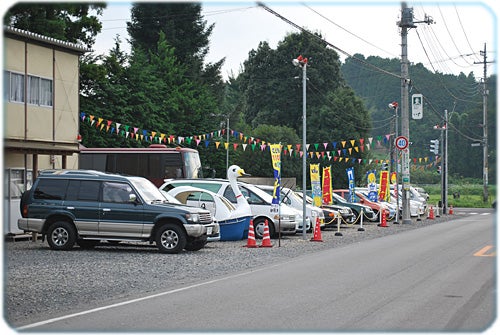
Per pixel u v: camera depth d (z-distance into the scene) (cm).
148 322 910
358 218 3409
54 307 1058
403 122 3575
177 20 6544
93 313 985
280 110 6738
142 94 4625
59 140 2422
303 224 2408
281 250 1997
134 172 3469
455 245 2109
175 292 1179
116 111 4462
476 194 7456
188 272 1475
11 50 2214
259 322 901
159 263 1639
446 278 1325
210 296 1124
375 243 2233
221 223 2258
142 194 1891
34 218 1906
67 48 2452
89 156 3512
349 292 1148
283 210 2452
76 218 1884
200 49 6706
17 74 2236
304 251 1969
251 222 2100
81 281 1330
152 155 3469
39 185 1925
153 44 6438
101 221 1872
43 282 1313
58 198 1908
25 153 2192
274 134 6056
